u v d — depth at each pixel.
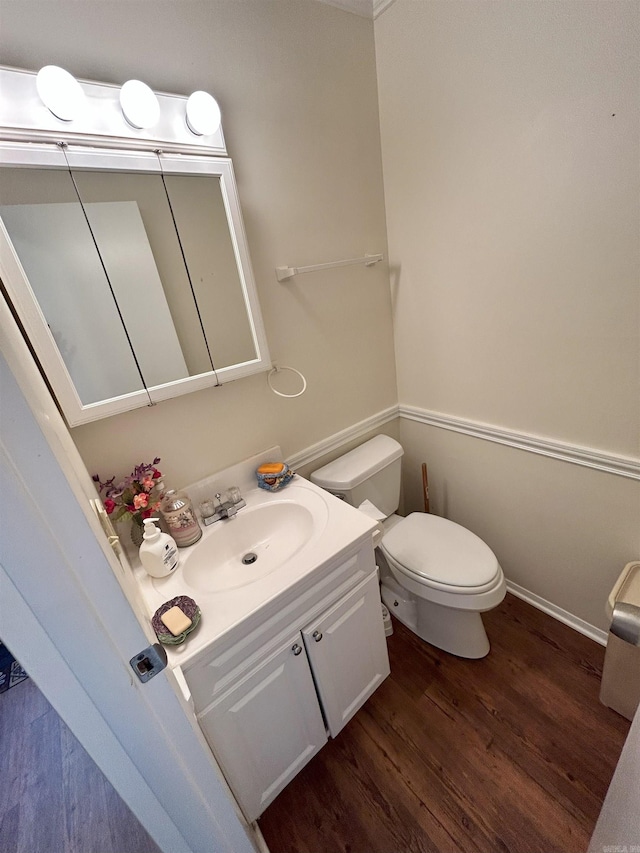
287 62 1.13
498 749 1.18
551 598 1.56
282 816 1.10
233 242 1.10
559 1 0.90
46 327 0.86
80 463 0.83
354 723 1.29
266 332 1.27
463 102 1.16
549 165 1.04
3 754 1.42
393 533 1.52
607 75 0.89
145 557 0.94
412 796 1.10
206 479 1.24
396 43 1.25
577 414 1.23
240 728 0.92
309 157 1.24
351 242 1.43
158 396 1.05
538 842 0.98
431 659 1.47
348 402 1.61
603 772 1.09
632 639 0.95
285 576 0.93
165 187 0.98
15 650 0.39
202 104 0.93
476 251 1.29
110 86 0.84
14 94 0.75
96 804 1.24
